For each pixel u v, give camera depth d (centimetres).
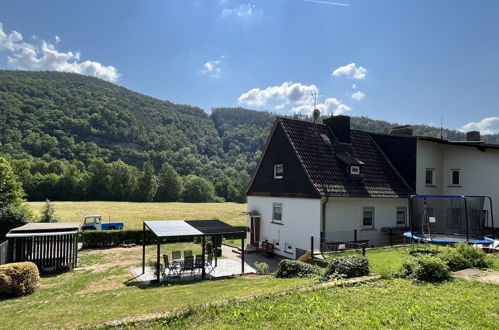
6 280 1158
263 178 2233
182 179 11550
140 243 2570
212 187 11212
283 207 2011
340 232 1778
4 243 1505
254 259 1959
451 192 2136
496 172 1923
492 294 699
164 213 5819
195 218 5069
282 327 564
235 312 643
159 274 1419
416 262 900
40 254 1681
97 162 9619
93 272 1612
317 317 599
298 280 1072
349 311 625
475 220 1315
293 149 1920
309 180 1784
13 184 2675
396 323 561
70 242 1750
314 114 2177
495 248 1267
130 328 607
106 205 7444
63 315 836
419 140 2075
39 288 1298
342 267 937
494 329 528
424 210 1326
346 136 2142
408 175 2095
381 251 1384
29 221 2333
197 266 1492
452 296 692
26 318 840
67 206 7012
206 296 921
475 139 2298
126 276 1511
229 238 2792
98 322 641
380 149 2270
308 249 1791
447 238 1293
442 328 538
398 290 750
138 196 9762
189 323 614
